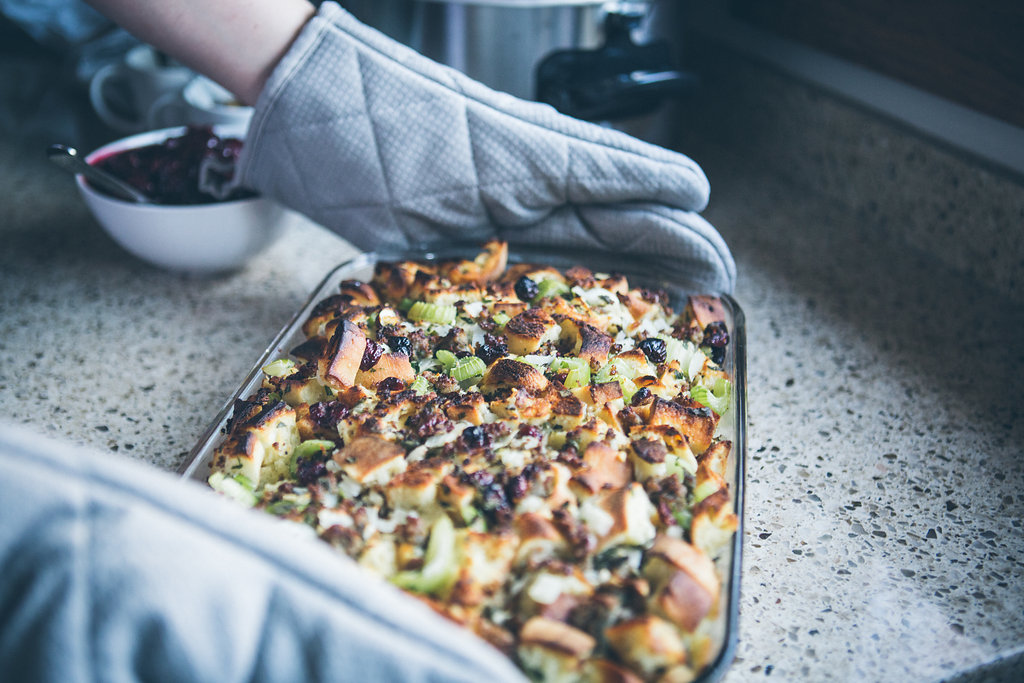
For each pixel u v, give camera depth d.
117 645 0.30
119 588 0.30
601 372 0.51
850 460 0.55
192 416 0.58
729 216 0.80
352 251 0.75
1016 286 0.68
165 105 0.79
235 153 0.66
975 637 0.44
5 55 1.05
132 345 0.64
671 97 0.69
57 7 0.95
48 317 0.67
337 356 0.49
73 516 0.30
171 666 0.31
